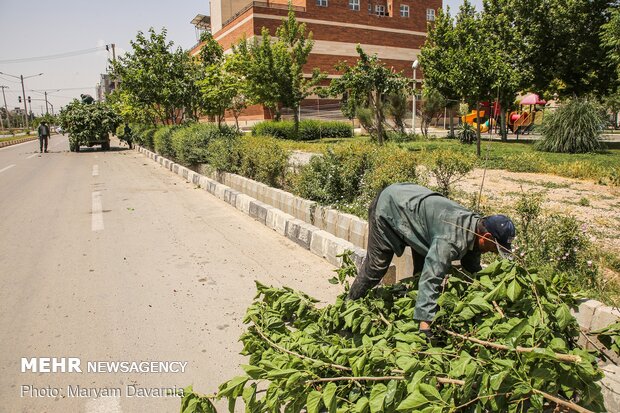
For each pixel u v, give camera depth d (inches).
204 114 816.9
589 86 844.0
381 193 135.9
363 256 200.5
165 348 152.4
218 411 123.6
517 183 390.6
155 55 794.8
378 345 109.3
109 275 221.5
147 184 522.0
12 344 157.1
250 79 994.7
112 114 1119.0
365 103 975.0
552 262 180.2
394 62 1759.4
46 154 1063.6
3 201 437.4
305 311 154.9
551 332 99.3
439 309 116.8
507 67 598.9
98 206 395.5
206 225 317.4
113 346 154.3
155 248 264.7
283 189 345.7
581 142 610.2
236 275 217.6
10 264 243.0
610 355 131.8
